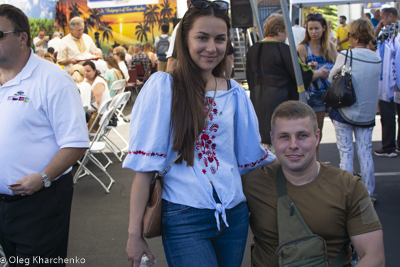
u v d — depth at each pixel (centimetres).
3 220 217
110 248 332
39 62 214
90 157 493
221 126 167
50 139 216
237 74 1377
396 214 369
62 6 1525
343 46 1109
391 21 499
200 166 163
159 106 160
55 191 220
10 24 202
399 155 576
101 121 503
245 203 183
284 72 359
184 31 167
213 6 162
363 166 368
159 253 321
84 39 962
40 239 216
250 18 536
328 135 719
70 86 217
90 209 420
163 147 160
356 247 176
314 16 426
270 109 365
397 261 289
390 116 560
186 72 165
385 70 504
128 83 1195
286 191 183
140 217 163
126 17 1555
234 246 171
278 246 177
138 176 164
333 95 352
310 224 177
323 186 179
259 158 189
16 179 209
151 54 1377
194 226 162
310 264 168
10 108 209
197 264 158
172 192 164
